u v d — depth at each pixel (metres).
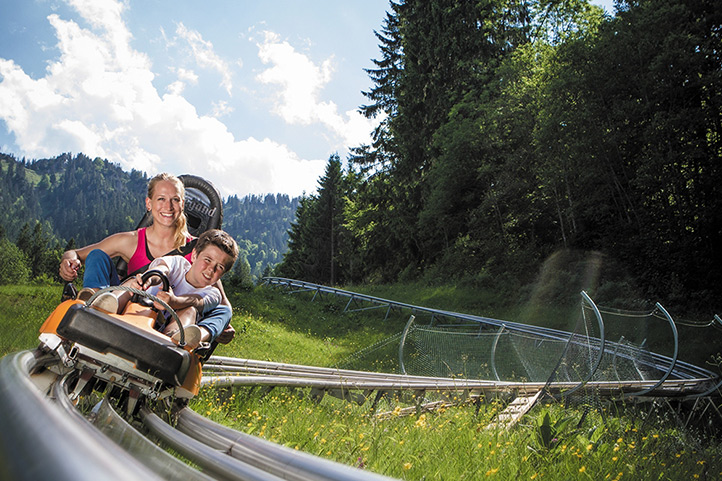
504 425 6.57
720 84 27.44
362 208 54.59
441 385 9.05
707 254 27.88
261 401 6.10
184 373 2.97
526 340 14.60
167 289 3.62
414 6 51.84
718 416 11.98
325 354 18.53
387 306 30.19
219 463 1.62
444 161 43.84
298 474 1.26
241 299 27.16
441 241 47.94
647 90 29.95
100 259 4.21
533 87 37.38
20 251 135.50
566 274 31.50
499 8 46.06
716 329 17.94
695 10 30.11
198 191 5.60
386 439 4.17
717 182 28.25
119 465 0.52
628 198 32.03
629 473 4.86
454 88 47.94
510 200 41.50
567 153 32.25
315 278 77.62
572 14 38.19
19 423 0.66
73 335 2.80
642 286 29.12
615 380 11.68
